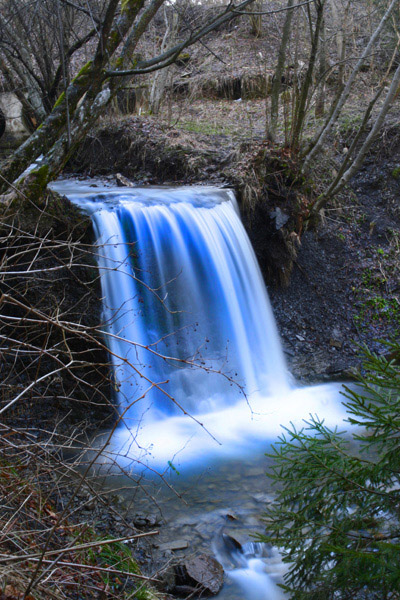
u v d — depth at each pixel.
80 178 9.37
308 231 8.65
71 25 7.93
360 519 2.69
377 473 2.73
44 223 5.60
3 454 3.19
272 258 7.85
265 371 6.99
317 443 3.01
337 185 7.84
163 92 11.62
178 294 6.54
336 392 6.86
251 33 14.46
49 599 2.46
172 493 4.61
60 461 3.09
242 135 9.85
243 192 7.70
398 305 8.18
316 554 2.86
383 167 9.61
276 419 6.16
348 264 8.58
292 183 7.91
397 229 9.04
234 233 7.31
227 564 3.82
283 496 2.99
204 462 5.15
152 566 3.72
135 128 9.46
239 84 12.80
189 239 6.76
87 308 5.34
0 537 2.48
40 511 2.94
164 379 6.25
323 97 10.69
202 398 6.38
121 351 6.02
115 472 4.82
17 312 5.39
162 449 5.39
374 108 10.67
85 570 2.93
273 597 3.50
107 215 6.21
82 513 4.02
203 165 8.51
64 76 6.28
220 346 6.74
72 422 5.46
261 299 7.43
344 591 2.64
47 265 5.68
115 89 6.39
